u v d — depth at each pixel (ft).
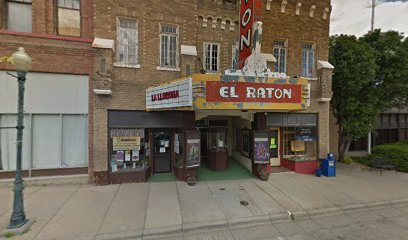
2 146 25.45
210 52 31.55
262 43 32.42
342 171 35.86
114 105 27.14
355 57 35.14
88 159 27.17
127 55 28.12
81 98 27.17
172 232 16.85
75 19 27.53
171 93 21.61
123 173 27.48
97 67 25.70
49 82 26.13
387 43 37.27
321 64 34.12
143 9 28.09
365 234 17.47
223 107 18.62
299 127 34.65
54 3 26.63
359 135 39.27
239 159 37.58
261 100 19.49
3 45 24.23
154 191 24.75
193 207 20.71
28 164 25.91
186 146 27.96
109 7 26.89
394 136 56.65
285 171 33.88
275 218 19.45
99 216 18.52
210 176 31.24
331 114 45.73
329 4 35.47
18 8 25.80
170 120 29.19
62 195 22.98
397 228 18.51
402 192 26.20
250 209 20.65
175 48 29.89
